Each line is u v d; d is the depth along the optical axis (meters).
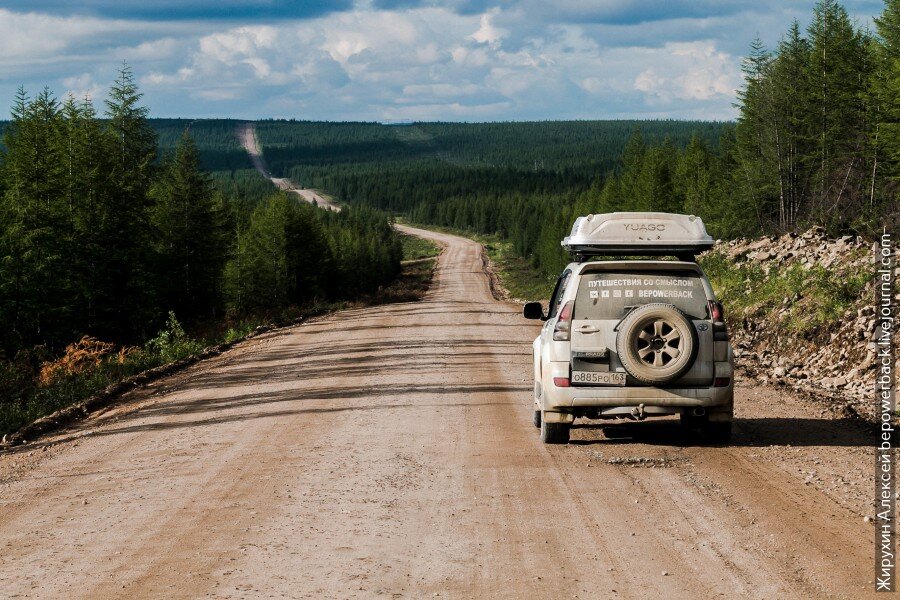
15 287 40.72
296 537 8.04
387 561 7.25
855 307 20.19
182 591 6.66
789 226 62.06
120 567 7.36
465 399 16.77
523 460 11.16
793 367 19.52
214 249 64.88
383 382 19.70
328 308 60.59
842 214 55.47
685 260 12.41
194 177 63.78
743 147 81.69
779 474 10.02
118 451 13.02
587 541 7.68
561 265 151.25
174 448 12.96
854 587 6.34
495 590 6.49
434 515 8.67
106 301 47.50
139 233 50.56
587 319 11.60
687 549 7.37
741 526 7.99
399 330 35.75
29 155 43.22
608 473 10.34
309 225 87.88
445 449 12.05
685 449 11.61
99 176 48.56
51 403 19.94
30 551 7.99
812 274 23.86
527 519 8.44
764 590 6.34
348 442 12.73
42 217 42.12
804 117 73.12
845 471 10.05
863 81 68.62
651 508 8.72
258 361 26.33
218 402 17.92
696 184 105.56
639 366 11.27
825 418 13.64
